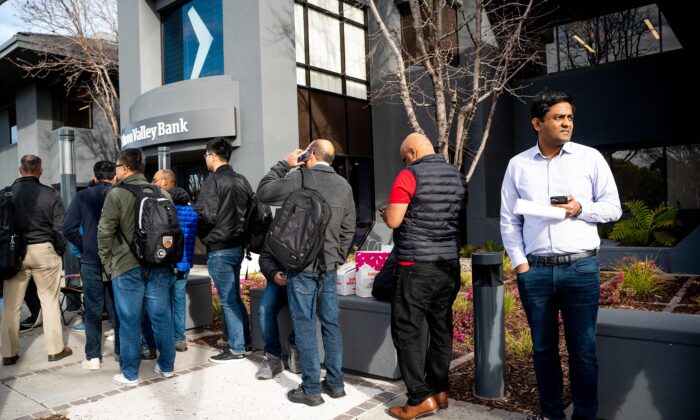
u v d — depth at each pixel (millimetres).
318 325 4262
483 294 3516
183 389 3879
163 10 13195
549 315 2775
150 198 3871
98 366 4457
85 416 3416
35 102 17453
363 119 13820
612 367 2902
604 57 12898
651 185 12258
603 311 3289
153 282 4020
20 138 18500
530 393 3584
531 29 12945
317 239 3309
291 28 11477
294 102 11461
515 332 5129
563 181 2672
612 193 2646
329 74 12938
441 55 8984
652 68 11945
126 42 13492
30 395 3832
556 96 2623
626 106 12297
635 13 12477
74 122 17953
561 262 2645
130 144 12312
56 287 4797
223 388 3879
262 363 4125
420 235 3129
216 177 4367
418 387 3182
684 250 8672
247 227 4512
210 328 5934
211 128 10930
